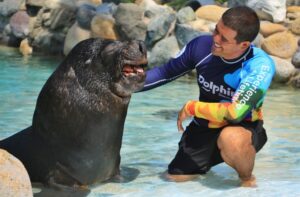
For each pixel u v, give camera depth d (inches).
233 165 268.5
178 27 596.4
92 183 270.8
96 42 259.8
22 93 478.9
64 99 256.5
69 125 257.3
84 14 655.8
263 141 282.4
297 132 373.7
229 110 257.8
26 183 218.1
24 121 386.6
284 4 623.8
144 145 342.6
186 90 513.7
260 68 265.1
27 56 684.7
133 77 249.6
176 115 418.9
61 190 262.1
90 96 254.7
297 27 577.6
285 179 281.9
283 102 469.1
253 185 271.6
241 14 257.0
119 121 261.1
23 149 272.7
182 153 289.3
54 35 693.3
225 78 271.6
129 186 272.1
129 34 617.3
